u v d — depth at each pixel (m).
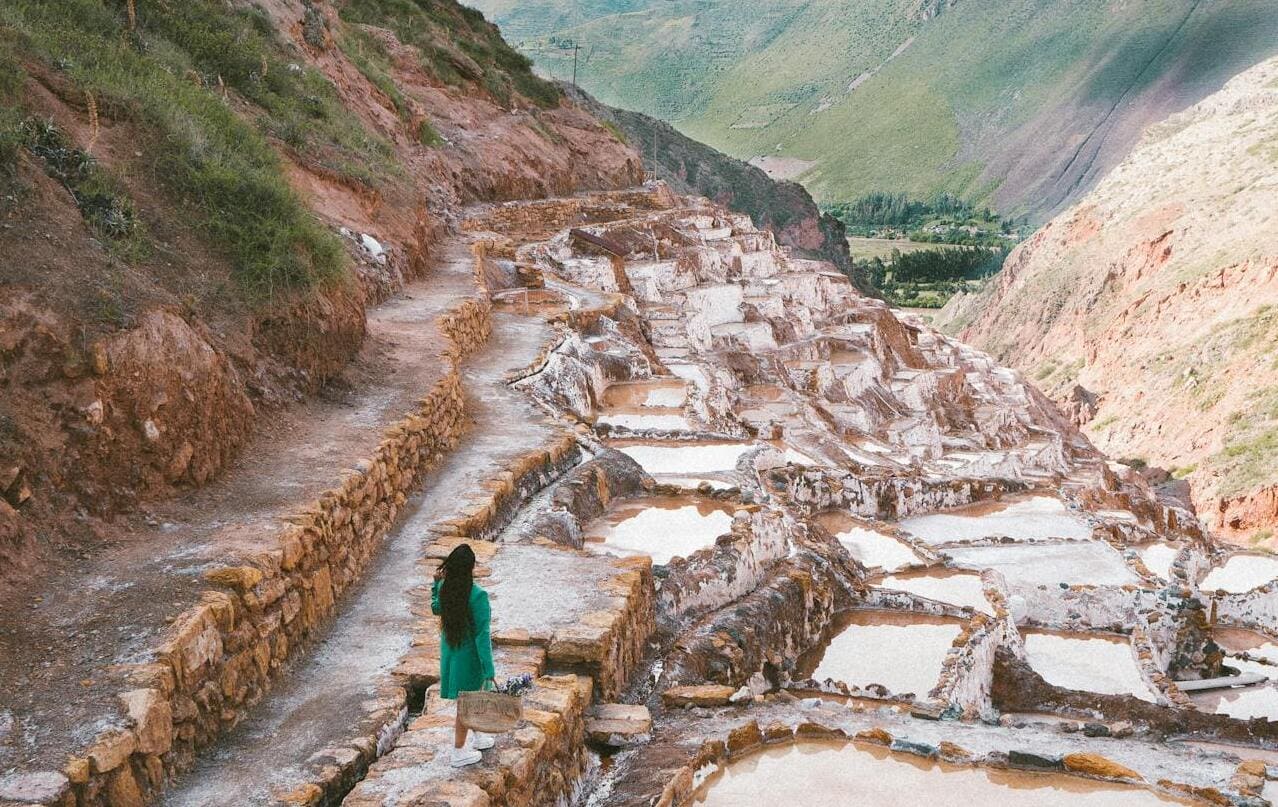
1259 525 73.81
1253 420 86.38
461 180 46.47
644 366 29.41
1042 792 10.45
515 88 67.19
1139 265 128.88
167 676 7.99
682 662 13.14
